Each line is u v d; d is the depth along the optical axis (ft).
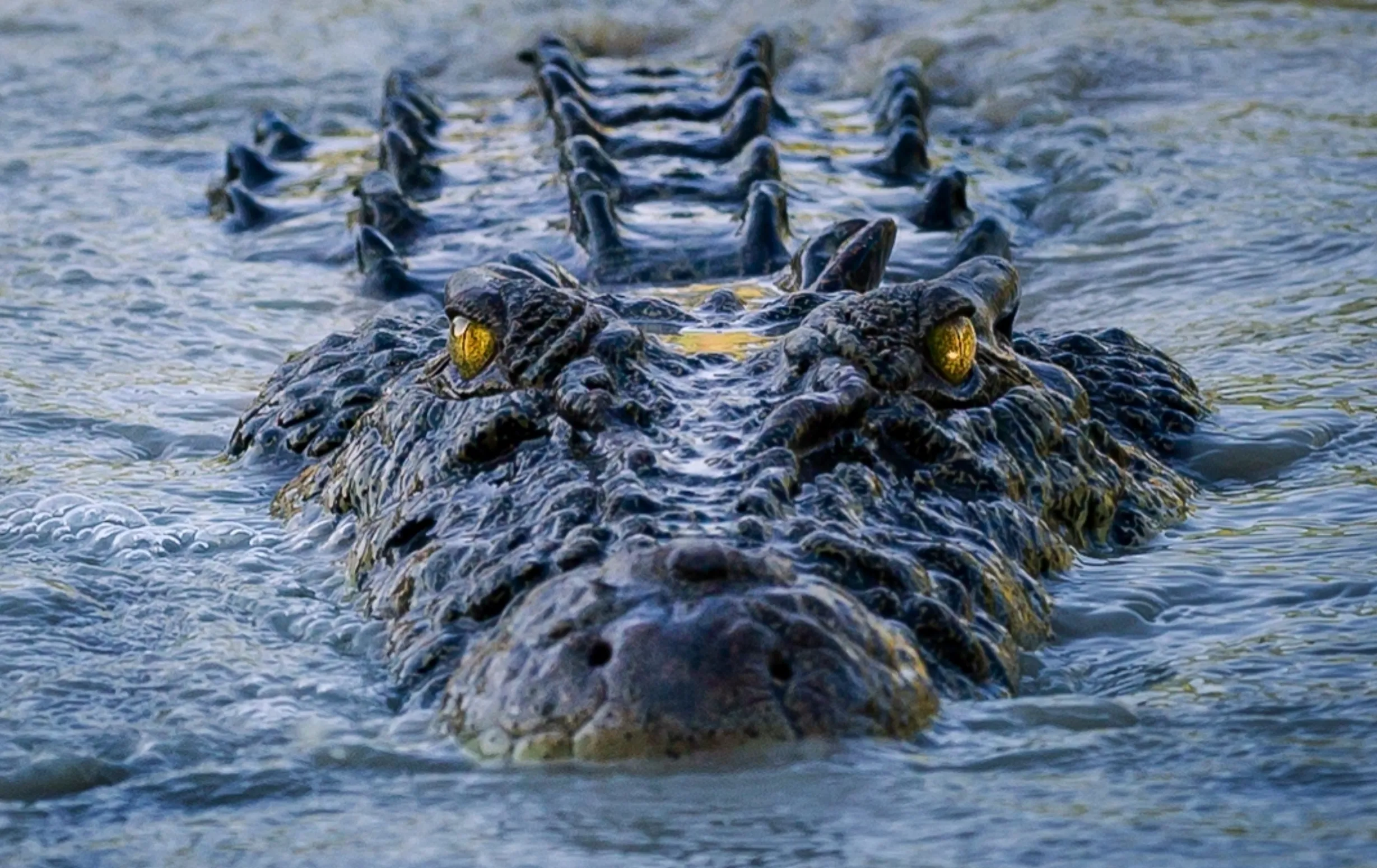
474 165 99.40
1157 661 40.57
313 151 112.78
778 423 41.78
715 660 33.45
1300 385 64.39
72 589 46.47
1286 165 99.71
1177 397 59.41
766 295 60.80
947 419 44.55
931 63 129.59
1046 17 140.15
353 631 42.29
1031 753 34.40
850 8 143.43
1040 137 110.32
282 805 33.58
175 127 123.95
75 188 105.81
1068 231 93.25
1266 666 39.45
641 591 34.65
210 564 48.57
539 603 35.96
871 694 34.19
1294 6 142.31
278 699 38.70
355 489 49.16
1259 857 29.37
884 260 55.72
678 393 44.55
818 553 37.96
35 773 35.01
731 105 103.14
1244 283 80.48
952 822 31.09
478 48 141.79
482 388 45.65
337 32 145.18
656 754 33.09
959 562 40.04
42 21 147.33
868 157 100.53
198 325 78.64
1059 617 43.27
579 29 143.54
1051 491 46.32
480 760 34.35
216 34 144.46
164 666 41.04
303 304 81.87
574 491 40.24
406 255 86.12
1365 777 32.76
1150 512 50.47
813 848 30.22
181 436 63.05
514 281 46.68
